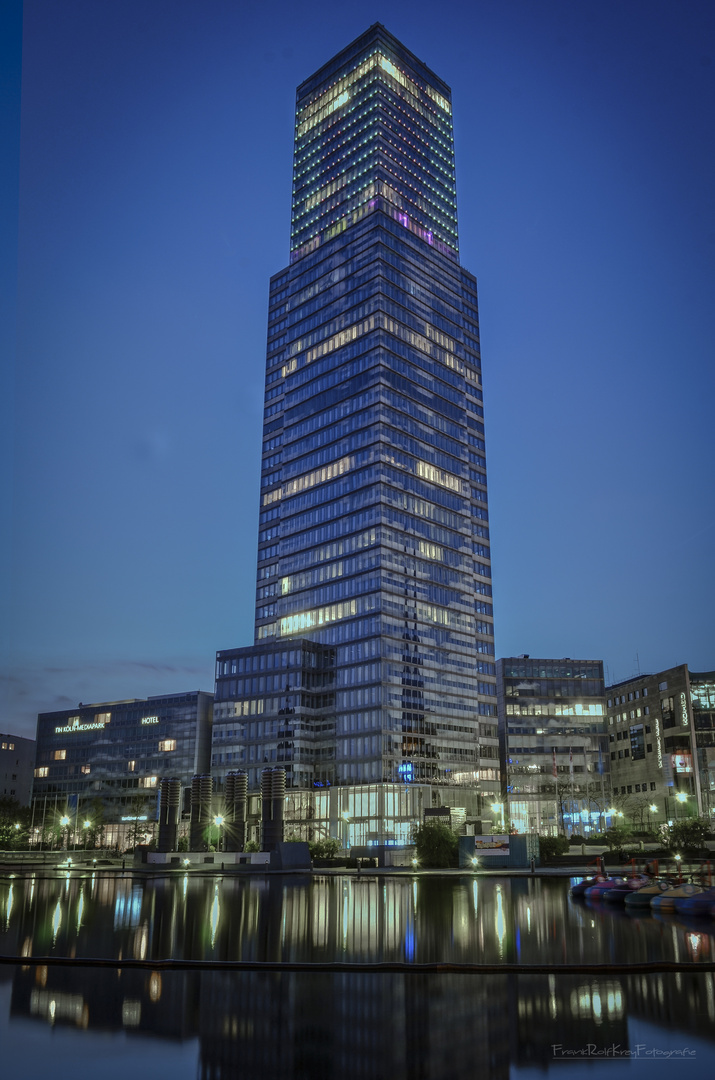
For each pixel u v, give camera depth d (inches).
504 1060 620.4
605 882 2196.1
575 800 7111.2
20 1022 725.3
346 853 5310.0
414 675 6274.6
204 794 4805.6
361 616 6309.1
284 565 7145.7
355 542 6545.3
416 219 7696.9
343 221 7647.6
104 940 1307.8
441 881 3213.6
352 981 903.7
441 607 6702.8
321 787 6151.6
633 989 854.5
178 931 1439.5
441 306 7637.8
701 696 6456.7
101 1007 780.6
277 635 6998.0
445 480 7111.2
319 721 6373.0
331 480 6919.3
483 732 6835.6
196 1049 648.4
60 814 7460.6
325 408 7175.2
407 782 5930.1
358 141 7864.2
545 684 7440.9
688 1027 704.4
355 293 7249.0
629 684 7391.7
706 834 4443.9
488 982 897.5
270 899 2252.7
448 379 7450.8
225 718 6658.5
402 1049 648.4
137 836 6417.3
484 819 6102.4
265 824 4296.3
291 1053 638.5
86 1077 579.5
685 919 1672.0
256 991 853.2
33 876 3508.9
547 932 1424.7
